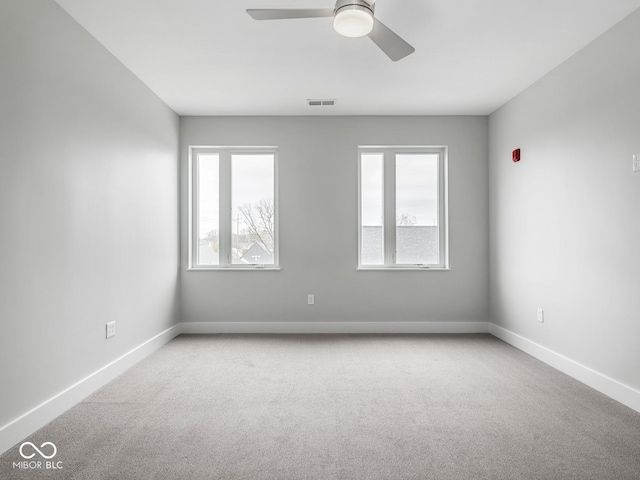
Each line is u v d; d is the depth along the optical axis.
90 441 2.12
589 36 2.87
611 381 2.73
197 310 4.63
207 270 4.62
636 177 2.54
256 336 4.45
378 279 4.66
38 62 2.28
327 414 2.46
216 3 2.47
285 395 2.76
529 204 3.79
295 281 4.65
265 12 2.11
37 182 2.28
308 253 4.65
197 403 2.62
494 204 4.52
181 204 4.63
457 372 3.25
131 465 1.89
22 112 2.16
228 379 3.08
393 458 1.96
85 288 2.75
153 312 3.89
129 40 2.91
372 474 1.82
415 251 4.73
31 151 2.23
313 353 3.79
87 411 2.50
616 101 2.70
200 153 4.73
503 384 2.98
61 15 2.49
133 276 3.48
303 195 4.66
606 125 2.79
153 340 3.85
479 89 3.88
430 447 2.06
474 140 4.67
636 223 2.54
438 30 2.80
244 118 4.65
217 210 4.75
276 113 4.58
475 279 4.66
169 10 2.54
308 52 3.13
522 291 3.92
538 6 2.51
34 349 2.25
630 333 2.59
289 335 4.50
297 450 2.03
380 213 4.75
